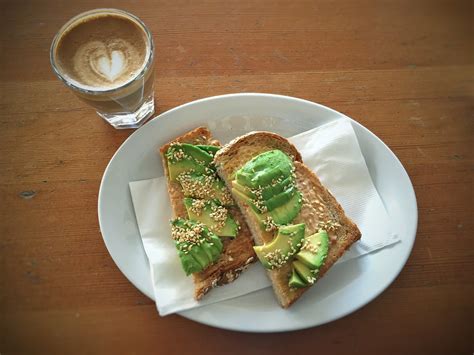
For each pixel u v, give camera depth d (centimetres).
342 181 34
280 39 39
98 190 33
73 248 32
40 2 38
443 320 30
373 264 31
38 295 30
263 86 37
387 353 29
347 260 31
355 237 31
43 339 29
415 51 39
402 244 31
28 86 36
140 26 31
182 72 37
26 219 32
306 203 32
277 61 38
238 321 28
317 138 35
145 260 31
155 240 31
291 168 32
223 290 30
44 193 33
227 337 29
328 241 30
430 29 40
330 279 31
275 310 29
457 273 32
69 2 38
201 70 37
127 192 32
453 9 40
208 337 29
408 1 40
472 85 38
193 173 32
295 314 29
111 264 31
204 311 29
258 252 29
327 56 38
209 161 33
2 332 29
